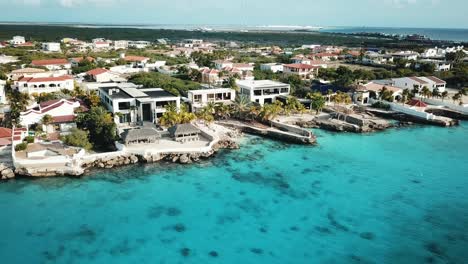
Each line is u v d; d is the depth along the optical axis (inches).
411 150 3565.5
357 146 3659.0
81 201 2404.0
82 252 1903.3
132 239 2027.6
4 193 2464.3
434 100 5310.0
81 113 3654.0
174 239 2039.9
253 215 2309.3
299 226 2201.0
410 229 2187.5
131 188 2613.2
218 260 1879.9
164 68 7726.4
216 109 4330.7
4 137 3117.6
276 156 3336.6
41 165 2755.9
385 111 4867.1
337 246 2016.5
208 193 2578.7
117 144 3203.7
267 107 4195.4
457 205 2477.9
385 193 2645.2
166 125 3686.0
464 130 4288.9
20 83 4724.4
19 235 2025.1
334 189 2691.9
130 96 3981.3
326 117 4554.6
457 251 1983.3
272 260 1889.8
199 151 3233.3
